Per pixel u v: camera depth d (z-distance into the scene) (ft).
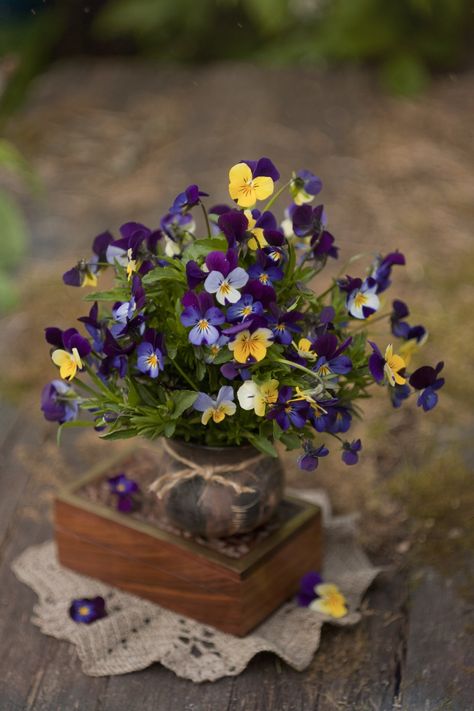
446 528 4.78
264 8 9.42
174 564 4.34
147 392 4.16
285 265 4.13
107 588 4.49
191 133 8.55
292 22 9.95
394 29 9.70
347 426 4.13
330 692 4.22
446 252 6.82
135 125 8.89
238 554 4.29
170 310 4.12
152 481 4.55
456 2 9.64
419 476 5.01
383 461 5.11
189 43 10.49
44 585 4.52
